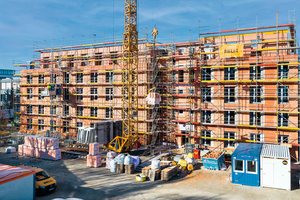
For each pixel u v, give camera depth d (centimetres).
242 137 3262
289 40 3034
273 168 2191
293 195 2044
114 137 3703
